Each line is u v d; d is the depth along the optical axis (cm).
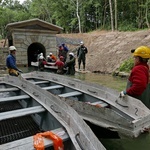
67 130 256
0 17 3878
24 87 498
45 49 1723
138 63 347
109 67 1313
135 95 344
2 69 1459
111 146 333
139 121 300
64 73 1229
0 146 220
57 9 3781
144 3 2681
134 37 1549
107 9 3253
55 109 323
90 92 485
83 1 3478
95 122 343
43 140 233
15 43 1609
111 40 1744
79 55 1366
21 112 326
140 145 331
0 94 564
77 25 3734
